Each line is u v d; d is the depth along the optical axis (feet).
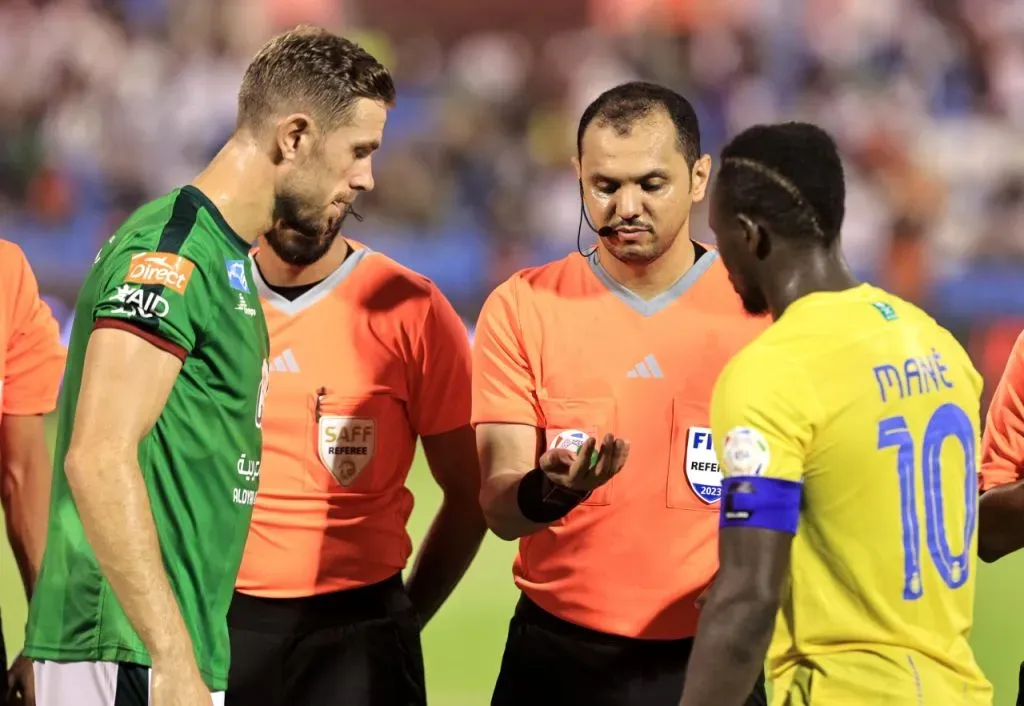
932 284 168.35
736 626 31.45
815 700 32.71
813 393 32.19
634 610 42.37
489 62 195.42
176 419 35.32
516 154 185.68
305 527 44.47
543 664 43.45
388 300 45.24
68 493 35.88
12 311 43.55
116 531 32.83
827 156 34.04
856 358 32.58
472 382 44.86
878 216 173.47
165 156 183.52
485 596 91.30
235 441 36.52
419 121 189.16
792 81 190.29
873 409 32.40
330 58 36.55
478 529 47.85
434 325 45.21
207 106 185.78
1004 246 170.60
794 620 33.22
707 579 42.29
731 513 31.96
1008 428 42.37
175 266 34.42
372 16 198.39
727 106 188.75
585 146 41.75
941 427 33.35
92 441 33.01
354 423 44.75
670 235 41.81
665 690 42.45
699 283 43.39
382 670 44.93
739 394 32.32
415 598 49.11
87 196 179.73
